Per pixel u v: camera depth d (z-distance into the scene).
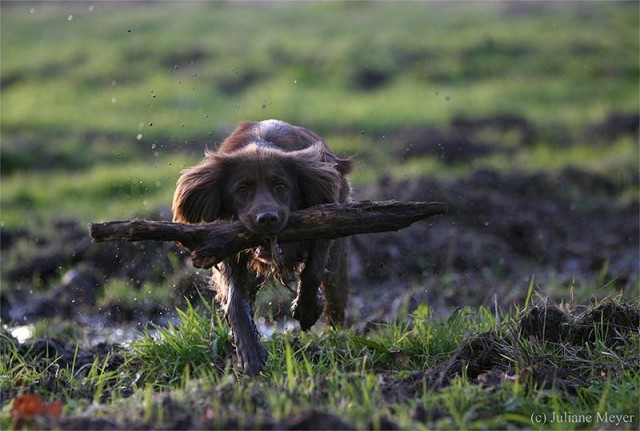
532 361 11.79
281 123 13.92
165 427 9.51
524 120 38.00
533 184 27.39
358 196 25.31
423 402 10.20
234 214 12.51
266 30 56.69
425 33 55.56
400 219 11.76
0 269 21.78
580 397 10.88
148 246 21.19
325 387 10.91
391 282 20.59
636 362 11.80
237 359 12.39
